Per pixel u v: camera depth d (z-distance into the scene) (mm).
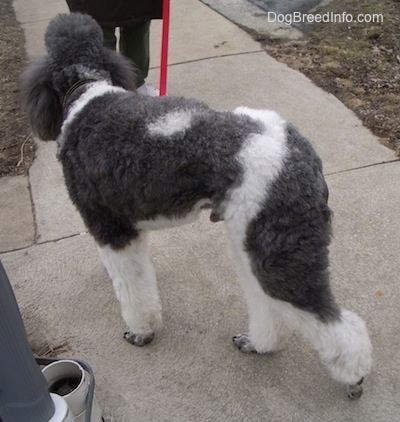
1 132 4547
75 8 3621
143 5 3668
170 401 2486
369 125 4168
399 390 2422
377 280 2945
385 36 5434
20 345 1571
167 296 3002
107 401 2516
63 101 2475
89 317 2945
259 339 2518
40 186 3910
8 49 5957
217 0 6617
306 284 2070
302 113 4363
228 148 2004
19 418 1688
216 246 3283
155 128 2084
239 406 2430
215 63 5184
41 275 3211
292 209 1977
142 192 2150
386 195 3502
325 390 2461
